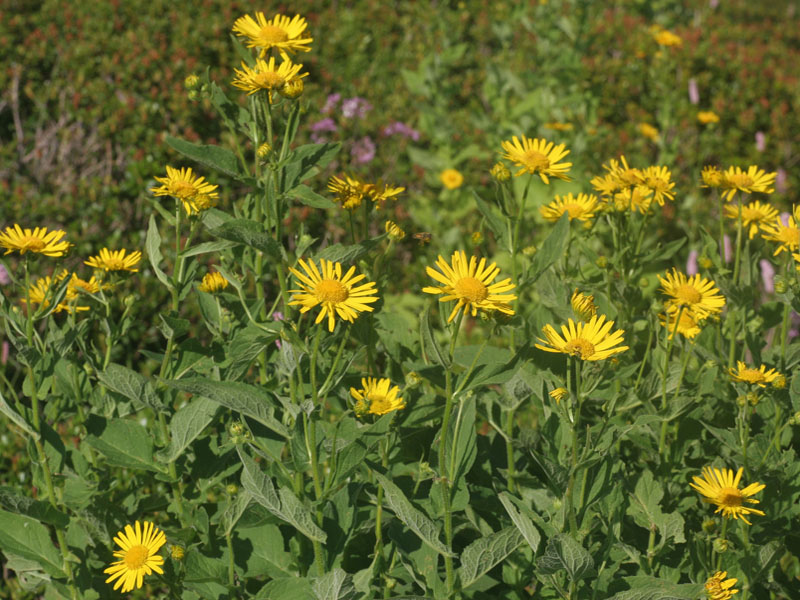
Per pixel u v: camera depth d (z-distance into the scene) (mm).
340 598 1876
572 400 1843
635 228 2805
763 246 2574
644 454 2527
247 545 2174
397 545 2045
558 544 1797
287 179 2096
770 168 6645
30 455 2043
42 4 6410
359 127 5730
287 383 2297
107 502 2260
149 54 5617
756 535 2225
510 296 1762
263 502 1908
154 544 2018
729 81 7316
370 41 7105
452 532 2025
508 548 1898
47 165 4977
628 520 2291
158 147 5020
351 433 1942
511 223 2312
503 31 7340
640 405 2350
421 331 2141
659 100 6883
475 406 2152
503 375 1805
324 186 5242
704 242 2629
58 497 2227
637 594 1867
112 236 4719
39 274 4168
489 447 2516
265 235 1906
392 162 5711
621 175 2572
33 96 5406
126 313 2330
